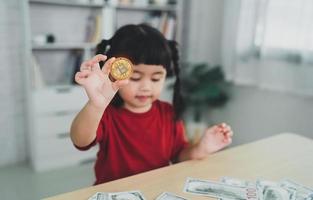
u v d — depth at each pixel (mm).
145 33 949
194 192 767
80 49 2482
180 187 788
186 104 2623
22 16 2225
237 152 1031
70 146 2412
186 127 2604
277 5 2199
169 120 1089
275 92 2367
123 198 725
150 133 1021
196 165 924
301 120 2221
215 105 2717
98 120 788
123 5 2467
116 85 750
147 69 906
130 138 996
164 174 858
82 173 2344
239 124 2701
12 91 2365
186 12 2953
